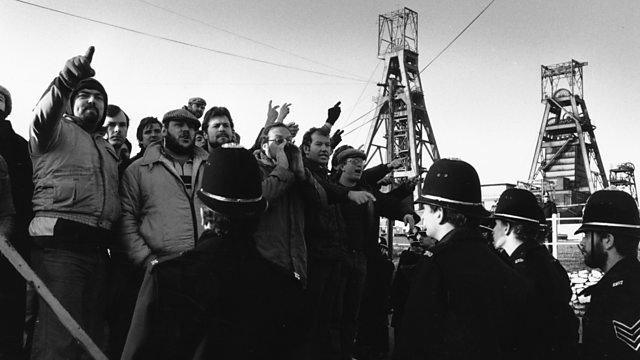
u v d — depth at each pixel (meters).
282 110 5.42
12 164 4.67
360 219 5.55
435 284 2.75
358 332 6.53
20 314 4.51
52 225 3.92
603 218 3.54
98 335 4.20
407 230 6.50
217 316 2.20
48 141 3.92
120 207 4.30
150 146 4.57
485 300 2.68
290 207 4.43
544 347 3.18
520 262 3.88
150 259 4.12
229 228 2.28
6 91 4.86
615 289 3.23
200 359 2.17
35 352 3.82
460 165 3.01
